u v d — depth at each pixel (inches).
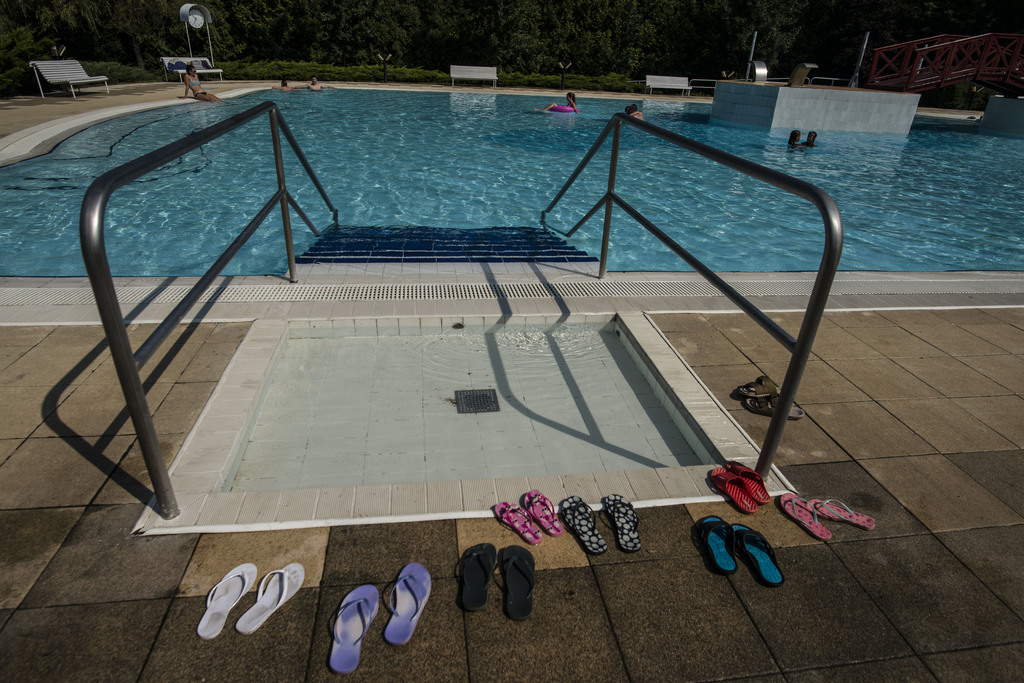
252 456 91.2
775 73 892.6
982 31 780.0
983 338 129.9
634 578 68.0
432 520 73.8
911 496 82.7
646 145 444.1
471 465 92.9
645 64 869.8
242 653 57.4
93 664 55.7
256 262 194.5
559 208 278.1
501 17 808.3
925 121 676.1
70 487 75.3
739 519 77.0
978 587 69.1
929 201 317.1
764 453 79.5
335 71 738.8
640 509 77.8
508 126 505.0
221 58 787.4
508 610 62.5
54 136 351.3
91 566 65.1
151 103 486.9
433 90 697.0
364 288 140.2
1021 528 77.9
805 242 241.6
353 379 112.1
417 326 126.4
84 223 51.5
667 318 132.0
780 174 69.2
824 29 872.3
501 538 71.9
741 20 822.5
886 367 116.3
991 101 616.1
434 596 64.3
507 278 152.3
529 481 81.1
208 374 101.7
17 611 60.0
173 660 56.4
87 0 628.1
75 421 87.6
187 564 65.9
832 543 74.2
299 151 147.5
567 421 104.7
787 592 67.3
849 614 65.1
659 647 60.4
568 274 157.9
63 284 135.1
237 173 312.8
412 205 273.7
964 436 96.1
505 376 116.3
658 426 104.3
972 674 59.2
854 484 84.5
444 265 161.5
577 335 132.4
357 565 67.1
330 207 207.6
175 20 738.2
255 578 64.7
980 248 243.0
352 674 56.0
